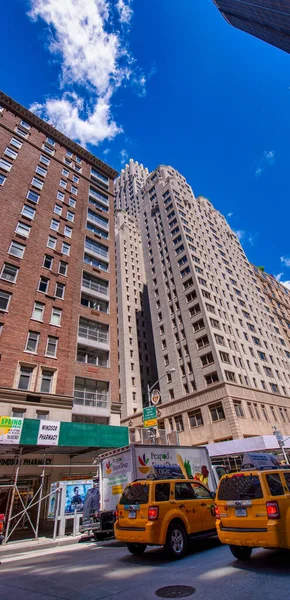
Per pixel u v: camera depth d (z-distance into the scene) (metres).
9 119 33.59
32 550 10.37
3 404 18.44
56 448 16.78
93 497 12.26
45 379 21.31
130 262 76.94
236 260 68.75
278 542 5.63
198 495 8.85
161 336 50.72
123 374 57.56
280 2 17.41
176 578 5.64
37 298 23.95
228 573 5.74
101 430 17.00
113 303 29.84
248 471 6.85
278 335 61.59
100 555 8.54
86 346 25.17
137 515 7.55
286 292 85.56
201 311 45.78
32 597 5.01
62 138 38.28
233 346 45.31
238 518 6.38
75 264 28.91
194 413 39.16
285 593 4.45
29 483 17.72
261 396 42.28
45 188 31.52
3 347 20.11
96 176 40.12
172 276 54.25
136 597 4.74
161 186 69.44
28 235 26.66
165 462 11.80
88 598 4.80
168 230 60.53
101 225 35.09
